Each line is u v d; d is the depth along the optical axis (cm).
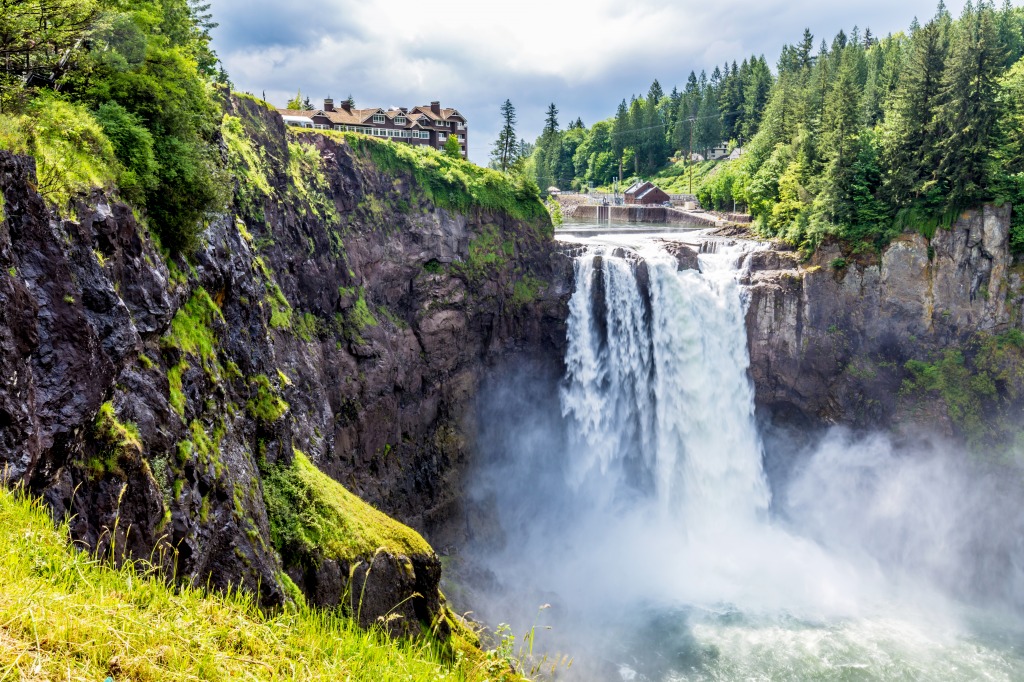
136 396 1688
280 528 2356
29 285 1364
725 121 14762
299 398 3497
